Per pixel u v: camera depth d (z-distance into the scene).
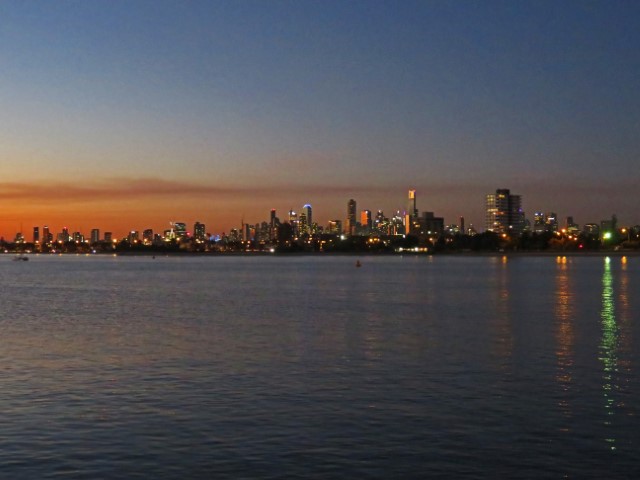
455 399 30.53
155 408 29.16
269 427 26.27
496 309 73.31
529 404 29.61
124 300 91.38
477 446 24.00
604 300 84.50
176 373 36.69
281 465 22.23
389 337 50.78
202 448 23.89
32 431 25.91
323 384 33.75
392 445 24.12
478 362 39.66
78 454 23.38
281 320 63.31
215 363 39.69
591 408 28.94
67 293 108.31
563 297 90.06
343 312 71.00
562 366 38.31
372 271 199.25
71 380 34.91
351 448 23.83
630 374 36.00
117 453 23.44
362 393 31.75
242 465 22.27
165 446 24.12
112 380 34.91
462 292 102.06
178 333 53.81
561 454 23.20
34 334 53.72
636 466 22.12
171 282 143.25
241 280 149.25
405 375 35.91
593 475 21.41
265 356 42.16
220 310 74.50
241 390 32.47
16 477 21.38
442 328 56.19
